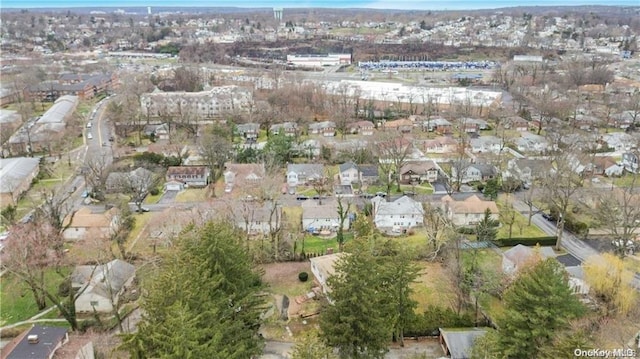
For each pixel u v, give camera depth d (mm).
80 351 44906
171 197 92625
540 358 39219
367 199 89438
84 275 59500
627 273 56406
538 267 44594
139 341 35625
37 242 59594
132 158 107438
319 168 99312
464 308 54031
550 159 95438
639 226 69125
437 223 69375
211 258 44188
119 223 75938
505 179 97688
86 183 92938
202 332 34875
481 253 68500
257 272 55812
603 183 96188
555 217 79500
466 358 45125
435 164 104000
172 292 37281
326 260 61531
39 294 58594
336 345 43125
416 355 46375
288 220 80438
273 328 52594
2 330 53031
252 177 93312
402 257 50906
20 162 99375
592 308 50812
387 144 102375
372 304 42344
